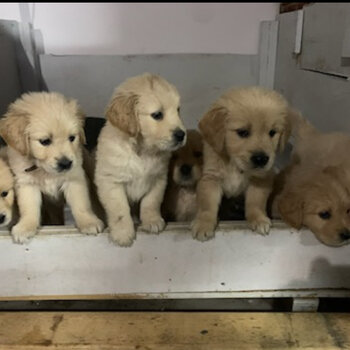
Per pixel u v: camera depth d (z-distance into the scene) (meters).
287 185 0.65
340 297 0.61
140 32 1.21
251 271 0.59
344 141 0.67
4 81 1.03
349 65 0.71
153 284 0.59
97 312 0.57
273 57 1.19
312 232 0.57
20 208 0.60
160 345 0.51
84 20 1.19
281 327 0.54
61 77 1.21
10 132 0.57
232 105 0.60
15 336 0.52
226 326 0.54
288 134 0.63
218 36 1.22
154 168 0.61
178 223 0.59
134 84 0.59
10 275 0.58
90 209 0.62
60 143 0.58
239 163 0.60
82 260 0.57
